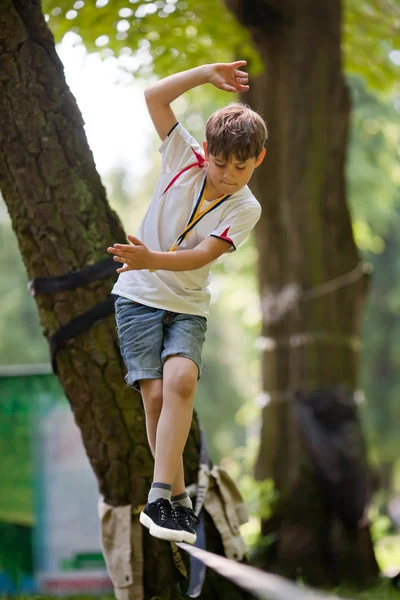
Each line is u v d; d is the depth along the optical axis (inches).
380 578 457.1
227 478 294.8
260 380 502.3
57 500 421.4
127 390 282.8
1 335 1352.1
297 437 476.1
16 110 278.4
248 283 963.3
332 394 477.4
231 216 217.6
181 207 220.1
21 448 423.2
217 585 288.4
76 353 281.0
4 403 426.0
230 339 1663.4
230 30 480.1
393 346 1429.6
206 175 220.7
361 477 467.5
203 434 292.4
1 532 420.5
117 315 227.1
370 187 1087.0
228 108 213.8
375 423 1417.3
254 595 289.1
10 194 282.2
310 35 500.7
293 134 497.0
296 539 464.1
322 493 468.4
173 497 224.4
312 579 455.5
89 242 280.1
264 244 500.7
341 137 502.6
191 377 214.2
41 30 283.1
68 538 419.2
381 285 1440.7
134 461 286.0
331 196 497.0
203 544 280.8
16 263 1413.6
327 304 487.5
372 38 597.6
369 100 1048.2
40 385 425.1
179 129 225.8
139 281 223.0
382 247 1354.6
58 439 422.9
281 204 496.4
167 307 219.1
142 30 479.2
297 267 491.2
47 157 278.7
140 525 287.0
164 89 226.2
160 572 287.4
